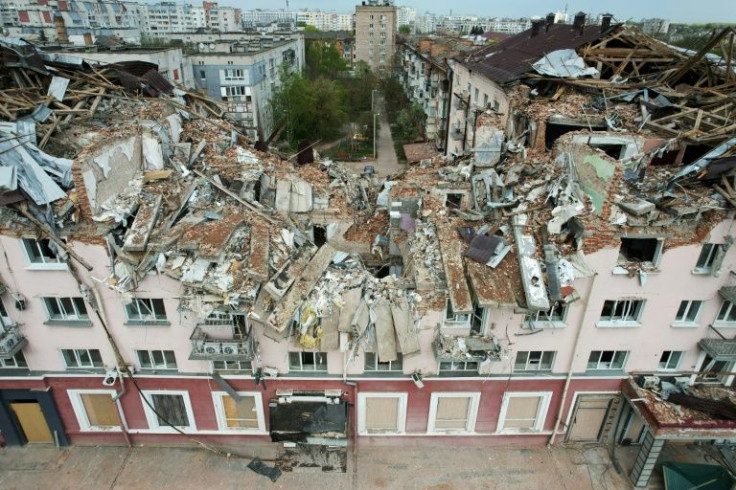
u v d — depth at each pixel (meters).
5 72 23.45
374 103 92.50
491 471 22.97
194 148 23.95
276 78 76.25
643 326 20.31
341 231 22.88
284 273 18.73
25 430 23.52
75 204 17.73
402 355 20.38
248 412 22.91
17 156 18.00
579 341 20.45
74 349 20.80
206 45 67.56
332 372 21.48
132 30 113.56
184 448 23.91
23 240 17.75
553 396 22.31
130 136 20.09
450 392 21.97
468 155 24.89
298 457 23.58
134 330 20.02
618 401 22.61
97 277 18.41
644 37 31.66
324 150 68.50
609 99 26.83
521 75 30.36
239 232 19.38
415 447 24.08
